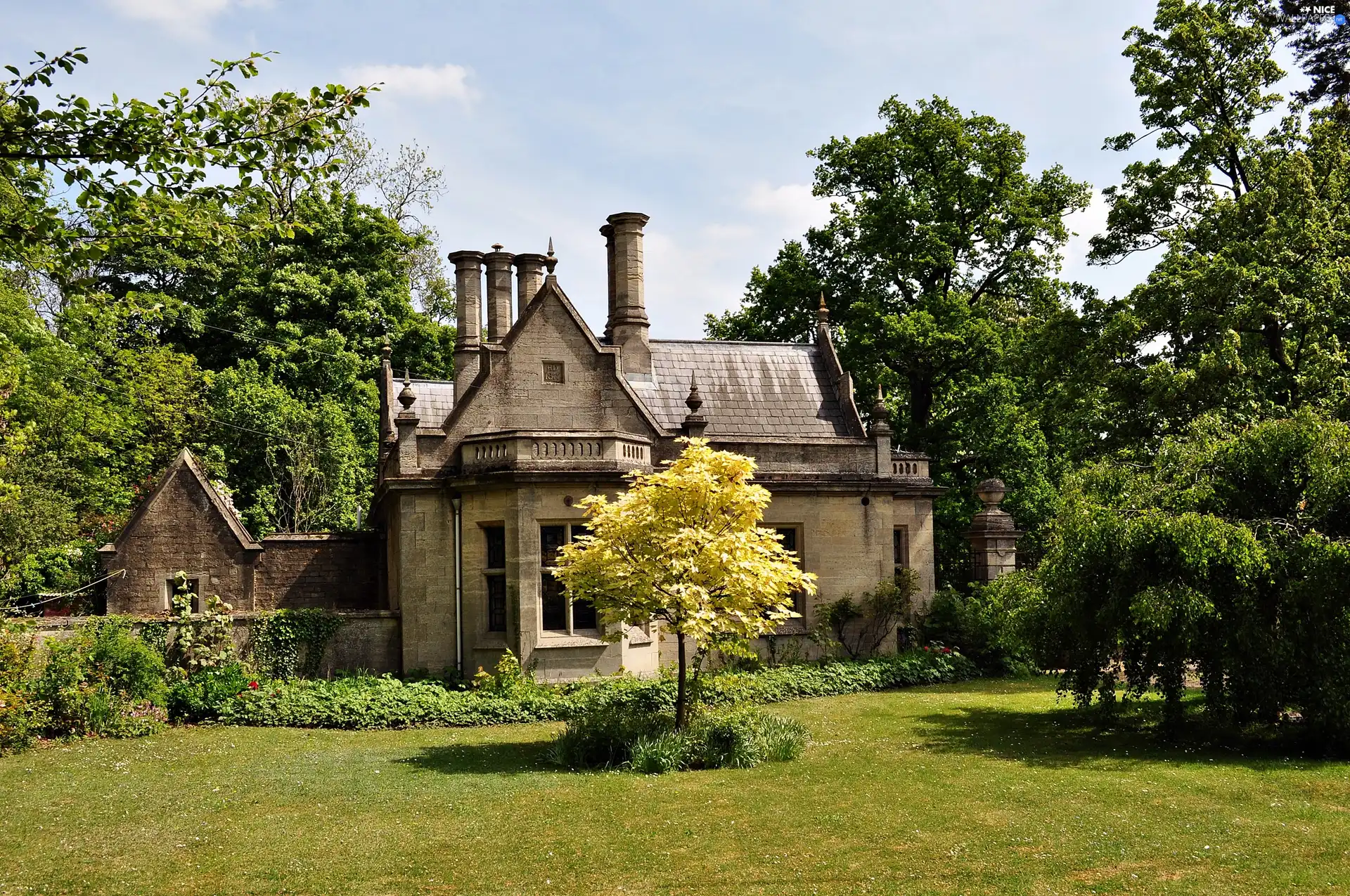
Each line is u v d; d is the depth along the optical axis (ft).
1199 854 34.53
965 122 119.75
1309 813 39.19
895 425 120.98
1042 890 31.48
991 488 92.84
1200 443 55.67
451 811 40.83
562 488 70.13
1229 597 50.31
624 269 88.38
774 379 91.45
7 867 34.73
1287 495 52.24
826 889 31.96
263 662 70.33
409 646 72.49
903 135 121.60
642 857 35.14
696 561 48.98
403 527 73.10
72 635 66.13
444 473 73.82
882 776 46.55
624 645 71.00
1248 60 92.79
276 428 117.50
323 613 72.28
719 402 88.43
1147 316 86.38
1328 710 48.03
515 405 76.13
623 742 49.85
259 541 87.40
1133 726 58.34
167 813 41.06
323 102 30.83
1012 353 103.45
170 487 84.53
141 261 126.00
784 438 84.48
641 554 49.67
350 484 121.08
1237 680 50.75
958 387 114.42
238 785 45.42
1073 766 48.42
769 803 41.70
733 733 50.57
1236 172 94.99
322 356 128.67
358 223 139.13
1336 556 46.62
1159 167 95.81
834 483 83.15
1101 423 93.09
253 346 131.44
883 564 84.94
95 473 109.40
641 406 78.48
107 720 57.11
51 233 28.84
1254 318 78.89
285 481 119.24
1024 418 108.17
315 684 65.51
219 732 58.44
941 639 85.66
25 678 57.21
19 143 27.25
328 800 42.78
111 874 34.09
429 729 59.62
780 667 75.87
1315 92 89.71
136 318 128.77
